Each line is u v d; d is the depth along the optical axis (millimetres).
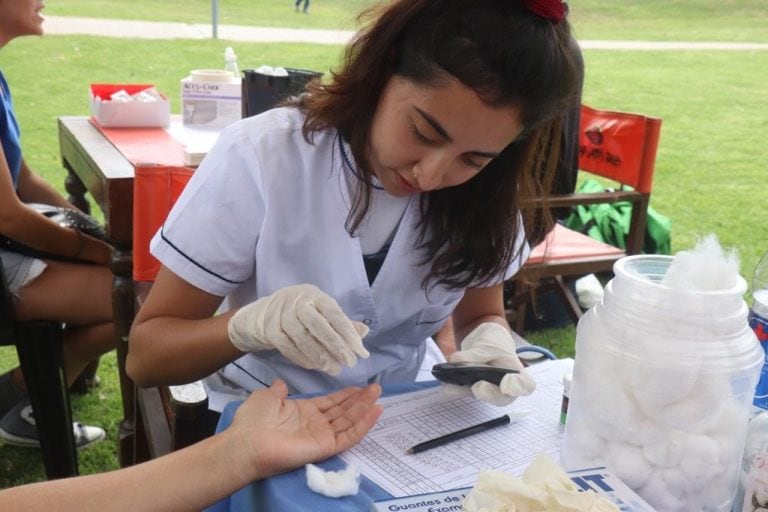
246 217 1304
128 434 2086
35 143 5250
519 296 2875
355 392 1127
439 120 1073
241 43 8875
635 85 8227
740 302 892
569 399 1009
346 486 912
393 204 1337
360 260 1345
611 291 933
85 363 2488
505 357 1230
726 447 897
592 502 764
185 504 934
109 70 7324
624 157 2902
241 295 1455
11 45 8086
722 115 7188
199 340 1270
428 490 942
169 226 1321
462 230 1360
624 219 3461
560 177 2646
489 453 1044
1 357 3080
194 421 1385
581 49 1163
